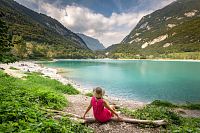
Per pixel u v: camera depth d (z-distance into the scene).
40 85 26.05
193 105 25.27
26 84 24.00
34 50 180.50
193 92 42.09
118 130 10.43
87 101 19.66
